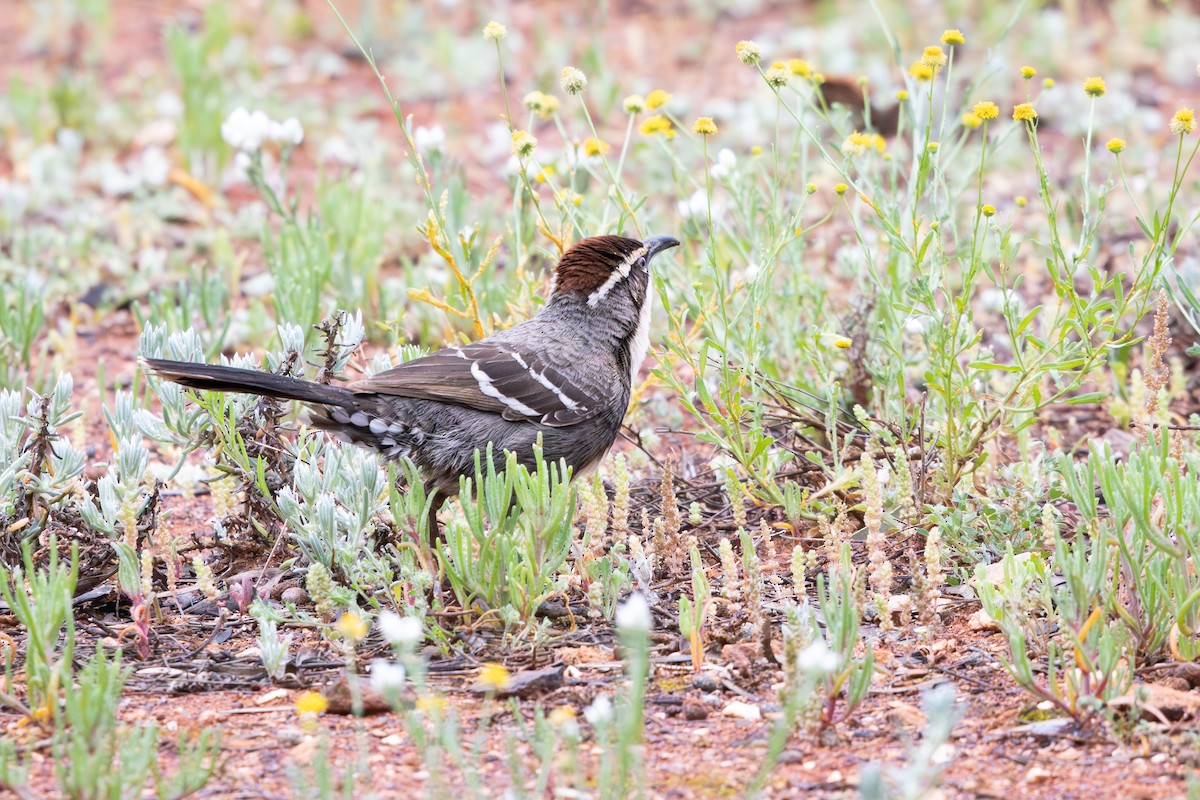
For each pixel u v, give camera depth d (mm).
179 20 27250
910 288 10516
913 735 7719
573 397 10258
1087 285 15867
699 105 22531
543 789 6684
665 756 7586
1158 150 20297
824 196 18734
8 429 10117
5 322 14383
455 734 7105
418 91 23812
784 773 7344
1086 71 23938
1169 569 8430
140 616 8992
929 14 26906
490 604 9062
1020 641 7738
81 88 22312
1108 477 8461
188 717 8117
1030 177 19438
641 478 12055
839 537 9688
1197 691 8062
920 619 9023
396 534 10242
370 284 15766
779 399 11852
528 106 11945
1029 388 10414
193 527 11555
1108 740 7543
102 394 12320
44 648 7922
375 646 9070
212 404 10164
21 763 7426
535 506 8844
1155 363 9906
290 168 20734
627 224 15828
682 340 10883
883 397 11570
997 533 10102
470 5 28125
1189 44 24875
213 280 15445
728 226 15680
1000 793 7062
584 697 8188
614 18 27703
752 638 8961
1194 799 6500
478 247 15117
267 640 8586
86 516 9484
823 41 24781
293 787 7145
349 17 27359
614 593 9367
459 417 9961
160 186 19719
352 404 9695
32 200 19094
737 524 10250
